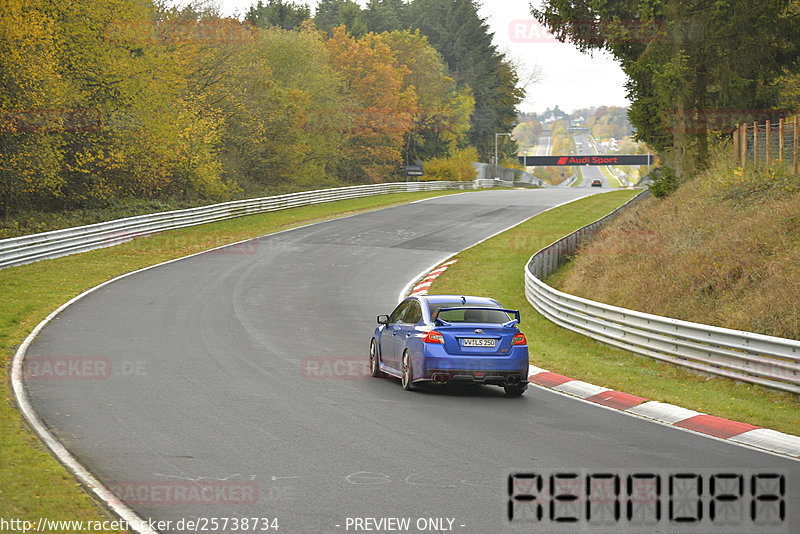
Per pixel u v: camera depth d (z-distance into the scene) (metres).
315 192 87.94
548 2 59.06
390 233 65.62
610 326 28.09
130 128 66.00
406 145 162.50
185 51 79.56
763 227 32.25
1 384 18.28
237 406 16.95
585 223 74.56
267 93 101.56
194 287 38.75
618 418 17.17
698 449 14.42
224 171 87.69
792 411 18.66
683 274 31.50
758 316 25.70
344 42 147.62
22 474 11.39
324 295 38.53
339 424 15.58
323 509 10.48
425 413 17.00
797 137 39.34
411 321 20.55
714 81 59.00
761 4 53.22
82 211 63.62
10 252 41.34
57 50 59.50
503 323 19.95
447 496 11.15
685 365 23.95
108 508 10.36
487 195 111.81
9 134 55.12
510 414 17.25
